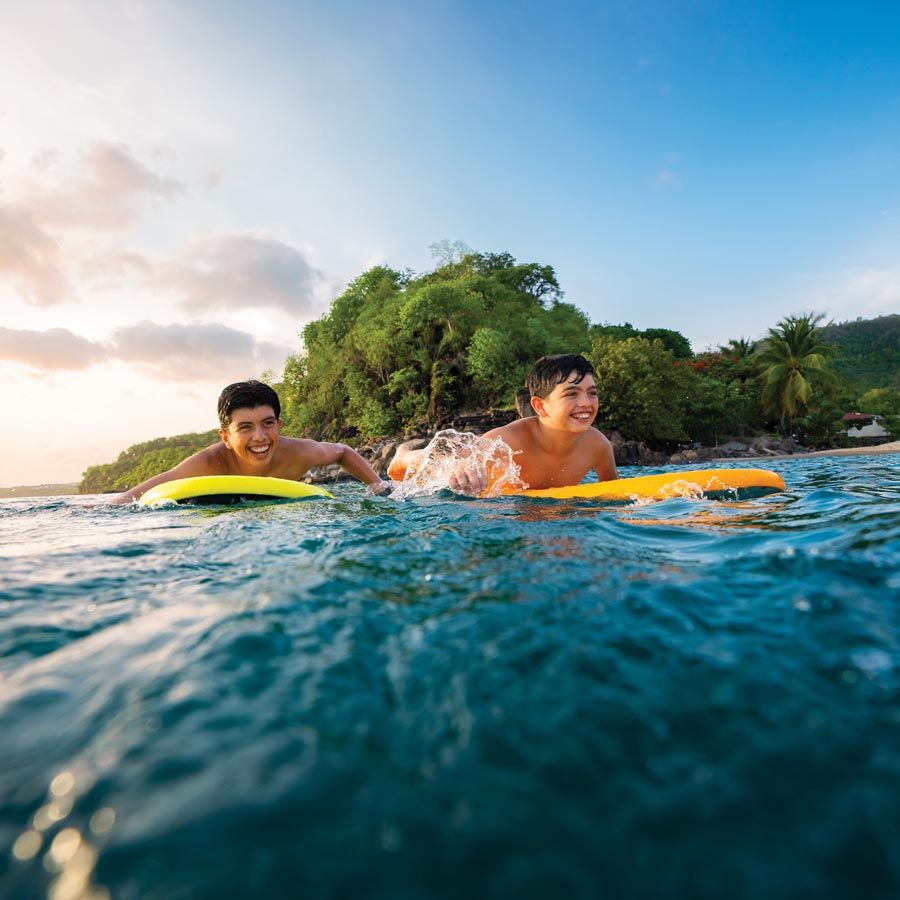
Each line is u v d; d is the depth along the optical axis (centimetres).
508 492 368
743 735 65
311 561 155
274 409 460
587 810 55
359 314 3928
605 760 61
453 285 3325
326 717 71
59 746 66
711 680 77
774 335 3578
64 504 418
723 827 52
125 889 46
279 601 116
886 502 234
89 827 53
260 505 338
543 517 229
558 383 378
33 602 126
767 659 82
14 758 65
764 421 3709
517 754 63
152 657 91
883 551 135
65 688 81
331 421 3669
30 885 47
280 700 75
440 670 82
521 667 82
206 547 188
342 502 326
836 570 121
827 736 64
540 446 399
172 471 447
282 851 50
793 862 49
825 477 488
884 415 4775
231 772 60
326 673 82
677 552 157
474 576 131
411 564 145
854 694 73
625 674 79
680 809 55
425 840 51
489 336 2997
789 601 105
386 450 2900
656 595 112
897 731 65
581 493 319
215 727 68
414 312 3209
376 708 73
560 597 113
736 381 3719
